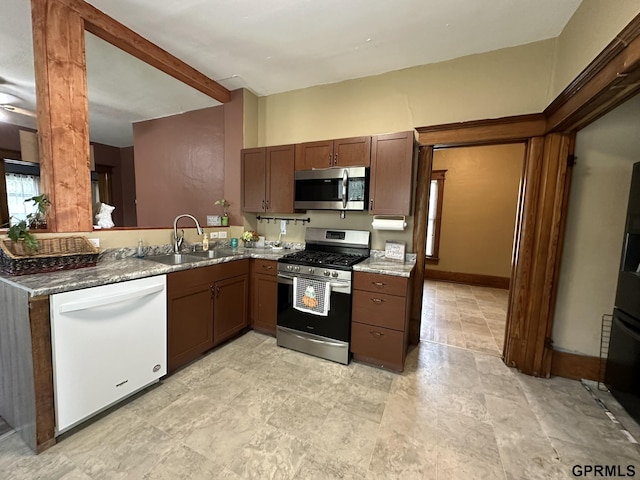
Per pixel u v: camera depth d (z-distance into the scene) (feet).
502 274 16.49
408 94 8.93
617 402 6.33
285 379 7.06
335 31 7.20
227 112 10.94
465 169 17.08
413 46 7.79
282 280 8.70
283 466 4.58
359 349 7.77
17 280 4.89
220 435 5.18
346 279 7.68
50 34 5.90
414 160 8.68
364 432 5.36
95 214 7.47
